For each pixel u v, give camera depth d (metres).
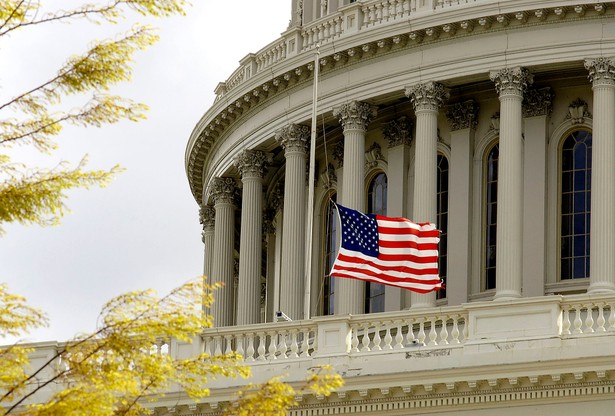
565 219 83.50
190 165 100.25
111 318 41.25
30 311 41.38
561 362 58.66
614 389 58.28
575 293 81.94
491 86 85.31
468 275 84.19
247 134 91.81
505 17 82.06
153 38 41.38
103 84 40.94
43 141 40.72
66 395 40.97
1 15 39.91
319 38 89.06
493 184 85.44
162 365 42.09
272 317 95.81
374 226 70.81
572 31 81.88
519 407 59.22
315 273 89.19
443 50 83.94
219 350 64.12
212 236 99.81
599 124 80.81
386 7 86.38
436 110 84.12
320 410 61.44
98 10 40.50
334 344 62.56
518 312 60.75
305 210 89.31
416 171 83.56
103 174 41.16
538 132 84.19
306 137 89.00
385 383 60.56
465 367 59.72
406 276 70.25
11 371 41.75
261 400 42.69
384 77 85.12
